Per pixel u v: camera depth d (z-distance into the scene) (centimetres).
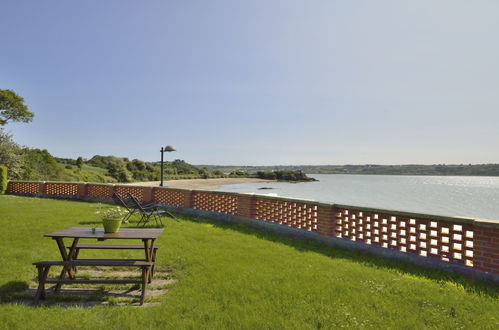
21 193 1786
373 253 614
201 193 1173
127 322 312
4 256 543
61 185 1705
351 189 5719
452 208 2906
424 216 536
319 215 727
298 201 785
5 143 2206
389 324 318
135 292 414
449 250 509
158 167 6844
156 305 364
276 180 10150
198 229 854
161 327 305
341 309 348
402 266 531
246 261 543
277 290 402
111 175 4706
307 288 411
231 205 1035
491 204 3272
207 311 340
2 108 2770
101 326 304
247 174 10581
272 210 885
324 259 563
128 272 497
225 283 429
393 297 387
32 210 1137
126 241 685
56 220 922
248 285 422
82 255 564
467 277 468
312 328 307
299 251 625
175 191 1298
